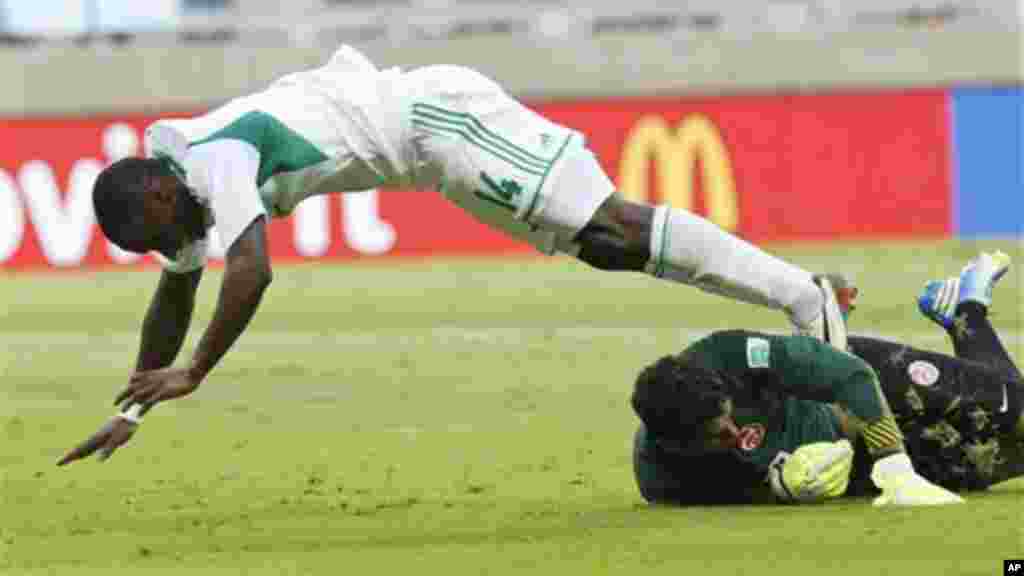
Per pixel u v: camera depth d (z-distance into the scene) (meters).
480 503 30.81
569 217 29.27
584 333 58.53
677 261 29.66
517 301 68.38
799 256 80.12
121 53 92.19
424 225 85.88
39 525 29.69
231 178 26.98
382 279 77.25
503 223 29.86
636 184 87.06
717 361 27.59
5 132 86.00
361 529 28.47
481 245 86.06
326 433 40.34
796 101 86.56
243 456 37.34
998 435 28.53
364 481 33.91
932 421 28.44
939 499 27.36
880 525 26.14
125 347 59.25
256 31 103.44
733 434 27.42
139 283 79.31
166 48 93.00
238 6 129.88
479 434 39.62
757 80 89.12
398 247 85.81
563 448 37.34
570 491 31.89
